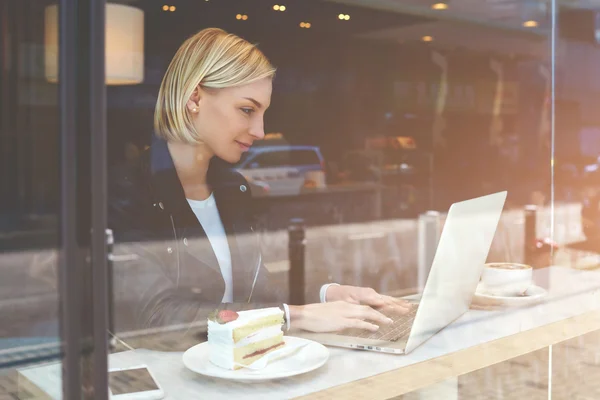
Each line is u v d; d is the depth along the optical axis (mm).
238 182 2354
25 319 970
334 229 3021
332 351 1046
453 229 1149
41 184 715
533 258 3176
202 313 1462
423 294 1082
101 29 658
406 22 3162
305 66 2834
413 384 923
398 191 3207
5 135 922
